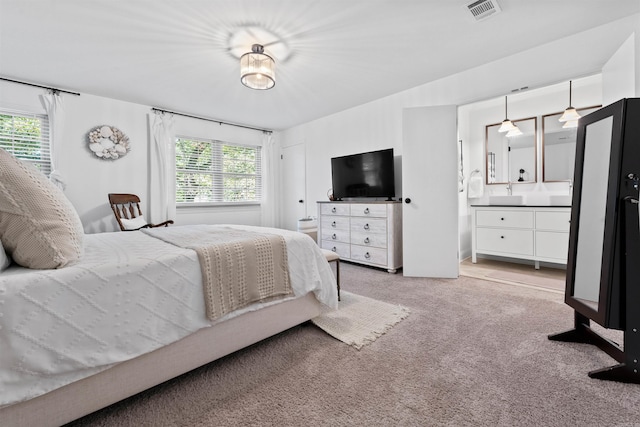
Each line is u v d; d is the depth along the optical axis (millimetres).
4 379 849
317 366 1438
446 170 3045
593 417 1071
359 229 3594
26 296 892
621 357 1325
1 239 986
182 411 1136
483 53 2611
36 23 2055
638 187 1314
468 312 2113
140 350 1119
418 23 2139
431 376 1342
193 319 1279
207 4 1887
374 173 3682
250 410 1138
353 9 1961
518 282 2902
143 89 3293
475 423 1050
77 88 3244
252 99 3668
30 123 3119
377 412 1116
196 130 4355
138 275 1135
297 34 2254
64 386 981
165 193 3941
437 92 3184
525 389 1238
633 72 2014
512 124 3623
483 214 3734
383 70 2918
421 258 3146
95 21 2045
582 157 1642
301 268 1778
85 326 998
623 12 2039
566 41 2361
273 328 1646
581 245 1628
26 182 994
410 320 1984
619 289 1334
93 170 3451
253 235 1788
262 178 5164
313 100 3768
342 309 2176
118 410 1143
